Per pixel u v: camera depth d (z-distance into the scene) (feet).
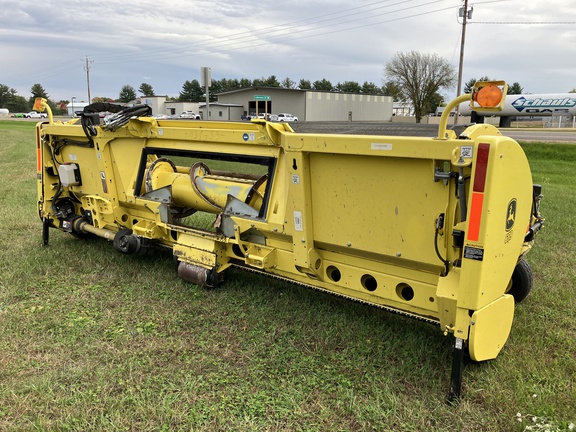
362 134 11.71
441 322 10.23
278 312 13.76
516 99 124.26
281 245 13.42
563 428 8.85
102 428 9.02
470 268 9.04
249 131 12.98
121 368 10.88
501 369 10.77
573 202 30.12
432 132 11.00
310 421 9.30
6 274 16.48
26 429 8.98
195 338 12.39
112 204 17.51
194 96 326.24
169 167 17.19
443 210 9.78
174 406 9.64
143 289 15.48
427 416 9.40
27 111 404.36
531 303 14.42
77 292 15.23
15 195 31.35
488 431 9.01
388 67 190.29
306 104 197.36
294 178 11.66
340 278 12.46
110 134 16.85
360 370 10.94
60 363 11.21
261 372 10.85
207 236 14.71
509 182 9.02
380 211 10.77
